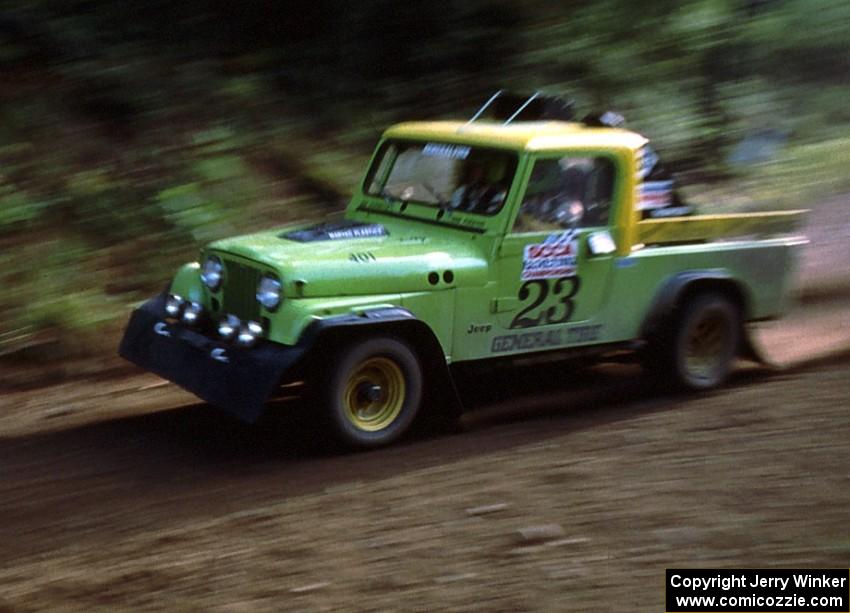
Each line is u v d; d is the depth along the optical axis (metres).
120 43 12.41
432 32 13.90
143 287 9.87
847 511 5.33
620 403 7.54
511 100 8.03
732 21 16.00
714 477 5.86
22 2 11.98
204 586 4.74
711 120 15.32
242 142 12.19
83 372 8.50
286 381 6.39
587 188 7.21
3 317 8.87
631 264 7.37
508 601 4.58
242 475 6.14
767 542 5.06
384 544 5.13
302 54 13.52
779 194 14.48
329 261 6.43
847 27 16.86
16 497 5.81
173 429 7.06
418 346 6.71
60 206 10.29
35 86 11.51
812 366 8.21
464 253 6.86
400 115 13.53
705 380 7.79
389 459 6.37
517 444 6.61
